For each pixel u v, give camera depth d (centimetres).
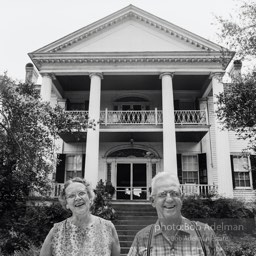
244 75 762
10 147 945
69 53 1631
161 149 1841
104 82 1811
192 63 1633
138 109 1909
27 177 984
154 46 1697
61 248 286
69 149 1825
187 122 1688
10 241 898
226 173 1462
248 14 759
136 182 1800
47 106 1038
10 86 939
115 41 1708
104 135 1694
